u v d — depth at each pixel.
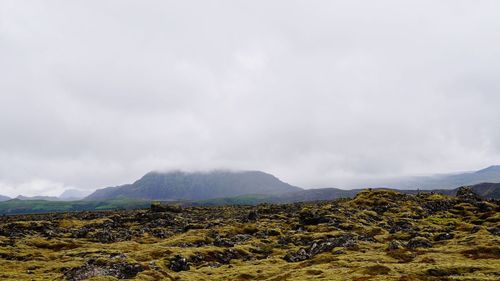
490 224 99.62
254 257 81.25
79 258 74.75
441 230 93.38
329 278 52.34
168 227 125.62
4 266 67.56
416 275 50.56
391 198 149.50
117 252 79.56
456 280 46.94
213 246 89.75
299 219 119.19
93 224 130.12
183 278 60.28
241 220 134.75
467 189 163.25
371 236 90.50
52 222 132.38
